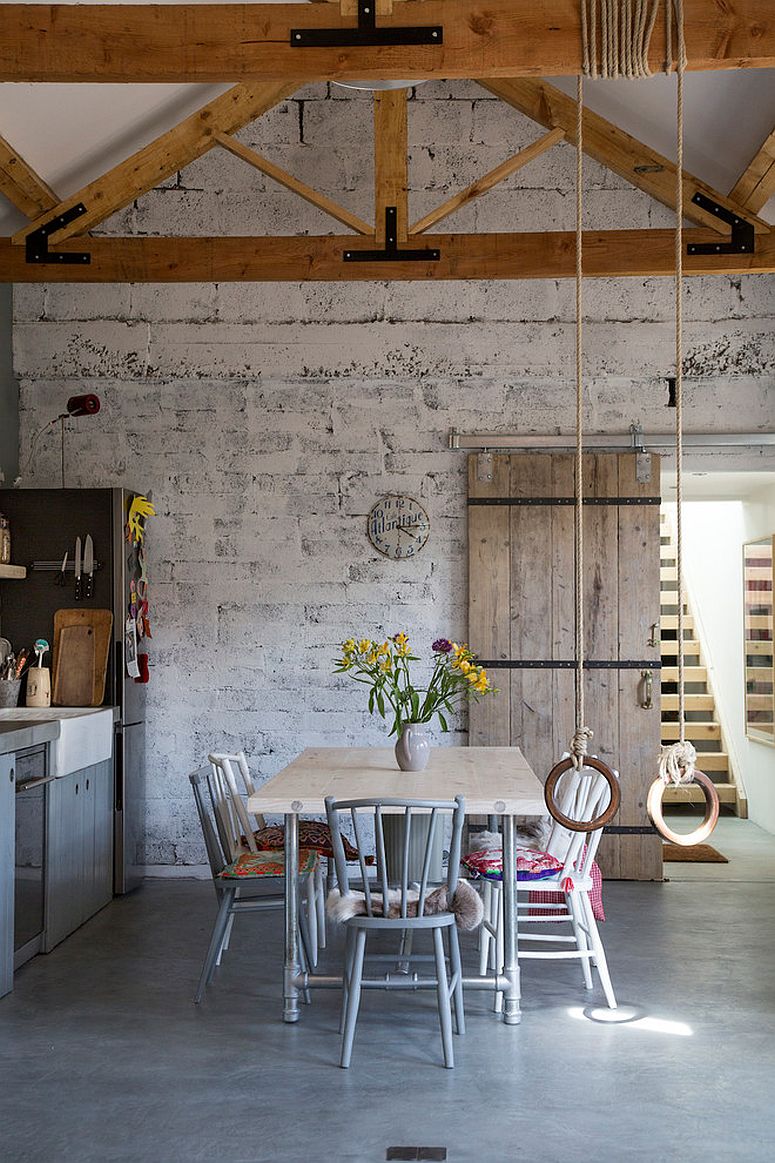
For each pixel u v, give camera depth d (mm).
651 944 5266
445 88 6844
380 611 6809
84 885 5672
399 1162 3098
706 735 9688
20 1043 4020
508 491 6742
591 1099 3516
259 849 4977
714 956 5066
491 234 5949
